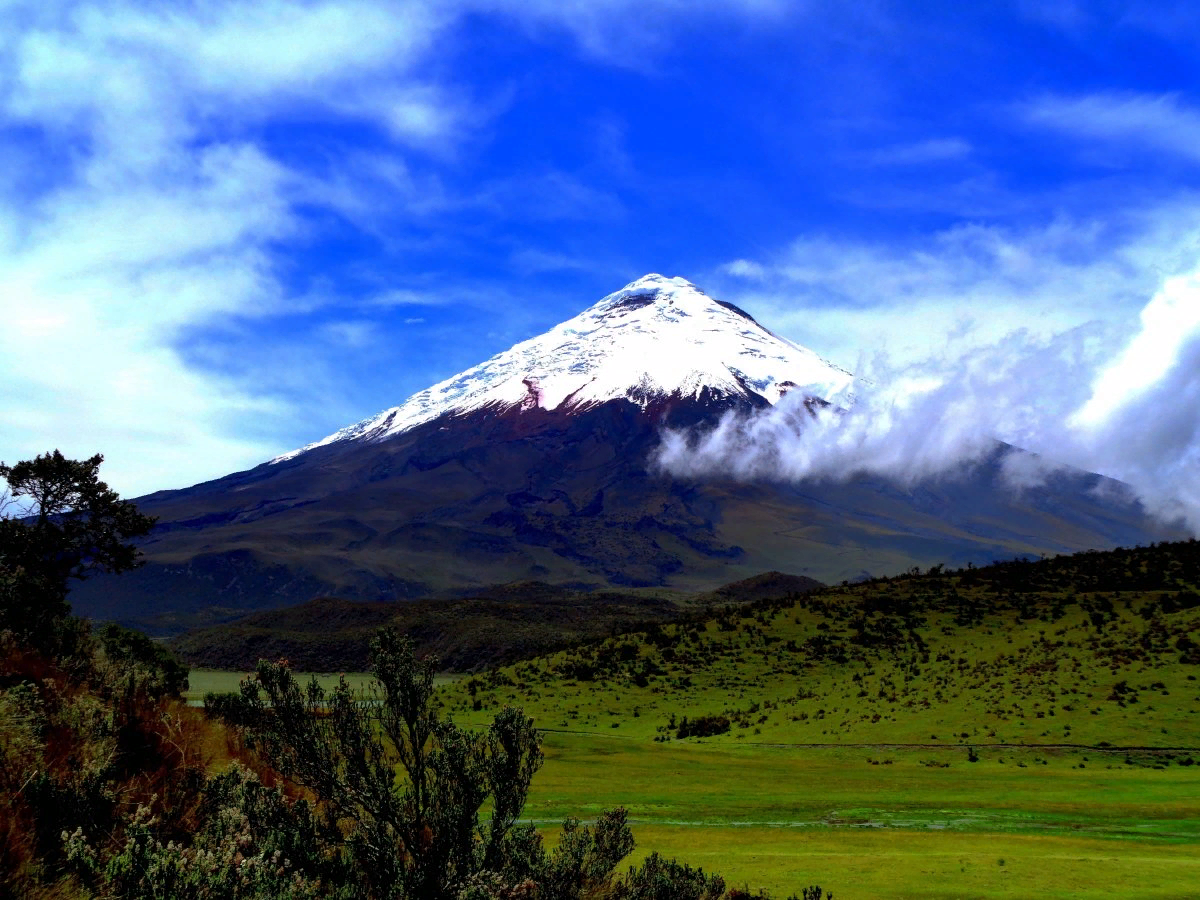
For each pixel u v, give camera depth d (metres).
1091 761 53.41
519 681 97.44
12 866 6.54
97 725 9.38
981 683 72.12
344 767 9.06
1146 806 38.47
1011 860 25.27
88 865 6.62
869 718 69.56
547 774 47.72
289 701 9.15
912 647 86.75
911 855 26.48
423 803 9.12
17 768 7.80
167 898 6.62
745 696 83.62
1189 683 62.50
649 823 33.12
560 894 9.69
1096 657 71.06
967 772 51.84
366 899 8.32
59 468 32.72
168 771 9.57
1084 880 22.41
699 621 109.25
